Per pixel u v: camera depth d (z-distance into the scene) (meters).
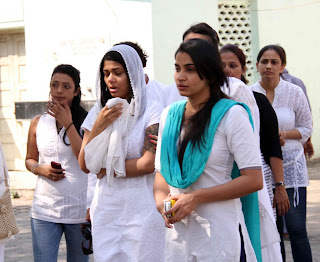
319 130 12.19
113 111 3.67
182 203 2.85
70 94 4.47
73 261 4.52
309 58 11.79
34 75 9.73
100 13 9.41
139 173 3.71
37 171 4.43
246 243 2.97
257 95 4.07
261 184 2.93
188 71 2.94
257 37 11.31
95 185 4.01
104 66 3.78
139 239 3.68
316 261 5.62
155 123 3.74
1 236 4.32
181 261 3.02
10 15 9.84
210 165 2.92
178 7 9.82
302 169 4.99
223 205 2.93
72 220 4.43
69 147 4.41
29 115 9.76
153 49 9.59
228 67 4.09
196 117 2.94
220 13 10.91
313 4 11.72
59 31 9.58
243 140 2.89
